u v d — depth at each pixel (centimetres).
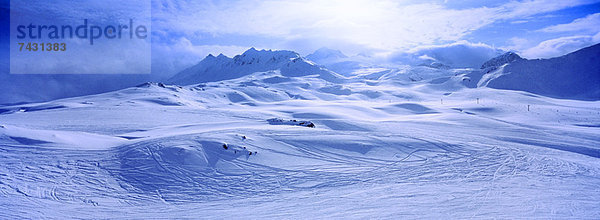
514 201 1558
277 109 7731
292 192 1773
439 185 1856
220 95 13362
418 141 2828
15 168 1922
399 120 5772
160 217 1448
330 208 1510
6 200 1532
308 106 8906
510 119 7388
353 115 6862
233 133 2634
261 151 2342
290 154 2356
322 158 2336
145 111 6338
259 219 1397
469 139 3547
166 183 1870
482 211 1425
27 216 1395
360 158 2380
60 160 2120
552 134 4469
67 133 2842
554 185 1855
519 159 2528
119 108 6681
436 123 5253
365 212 1440
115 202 1627
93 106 7331
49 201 1570
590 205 1501
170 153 2197
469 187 1809
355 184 1889
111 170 2011
